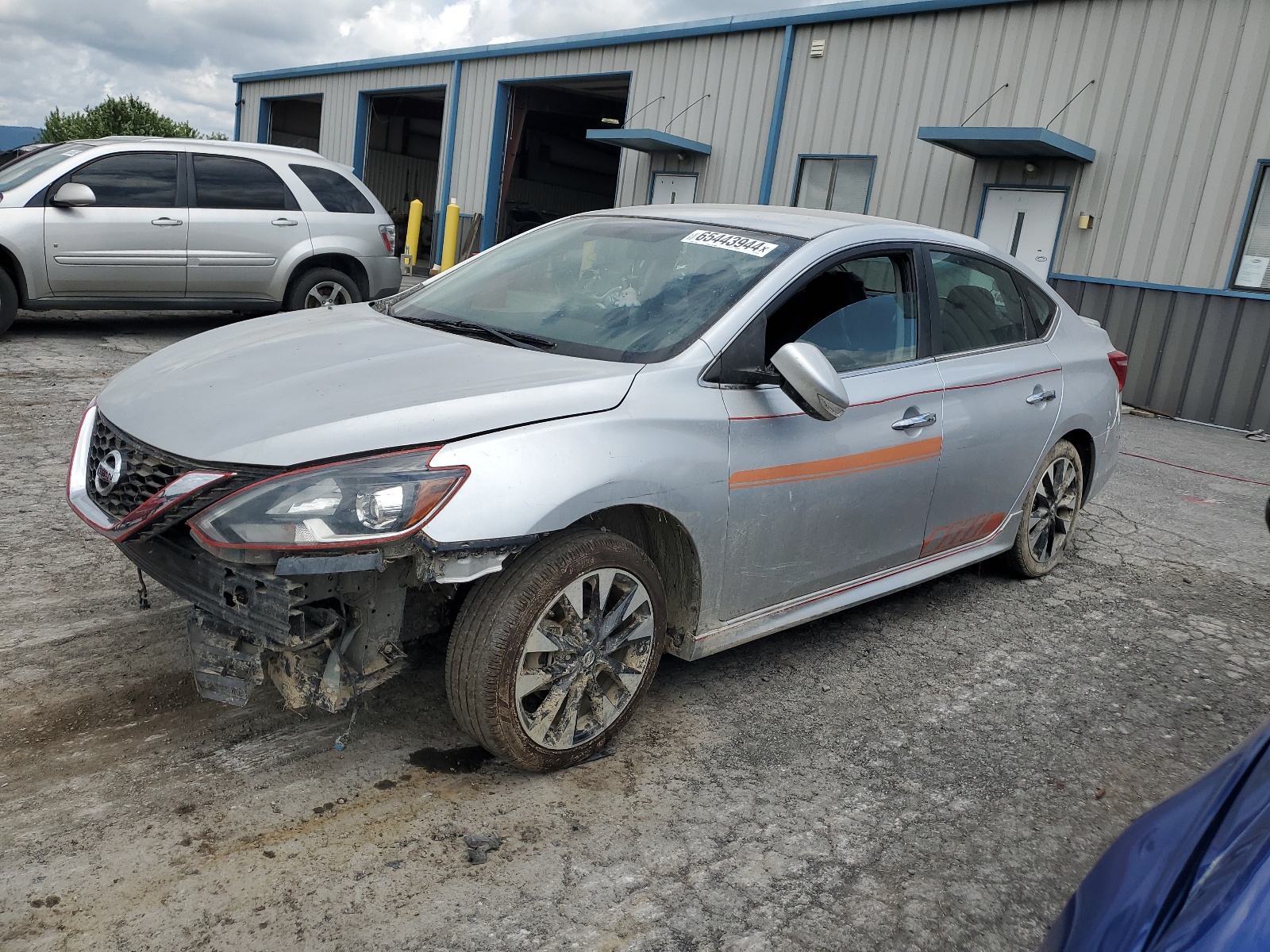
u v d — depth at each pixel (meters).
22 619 3.44
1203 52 10.95
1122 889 1.25
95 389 6.91
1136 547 5.68
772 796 2.83
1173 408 11.26
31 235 8.18
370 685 2.58
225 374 2.89
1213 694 3.81
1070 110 12.05
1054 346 4.58
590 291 3.41
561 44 18.95
